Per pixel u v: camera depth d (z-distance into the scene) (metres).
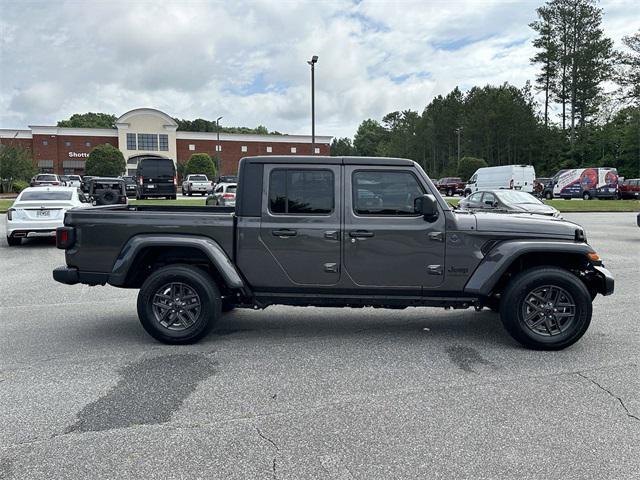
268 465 2.98
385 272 5.14
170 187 31.16
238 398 3.93
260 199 5.19
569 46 66.94
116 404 3.82
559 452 3.11
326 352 5.04
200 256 5.46
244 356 4.92
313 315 6.52
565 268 5.41
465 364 4.69
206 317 5.19
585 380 4.28
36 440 3.28
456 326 5.99
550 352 5.02
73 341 5.41
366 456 3.08
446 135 87.81
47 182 33.44
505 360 4.79
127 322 6.20
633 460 3.02
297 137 68.12
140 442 3.25
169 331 5.22
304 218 5.15
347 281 5.18
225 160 66.31
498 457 3.06
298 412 3.68
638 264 10.15
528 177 30.86
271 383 4.23
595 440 3.26
